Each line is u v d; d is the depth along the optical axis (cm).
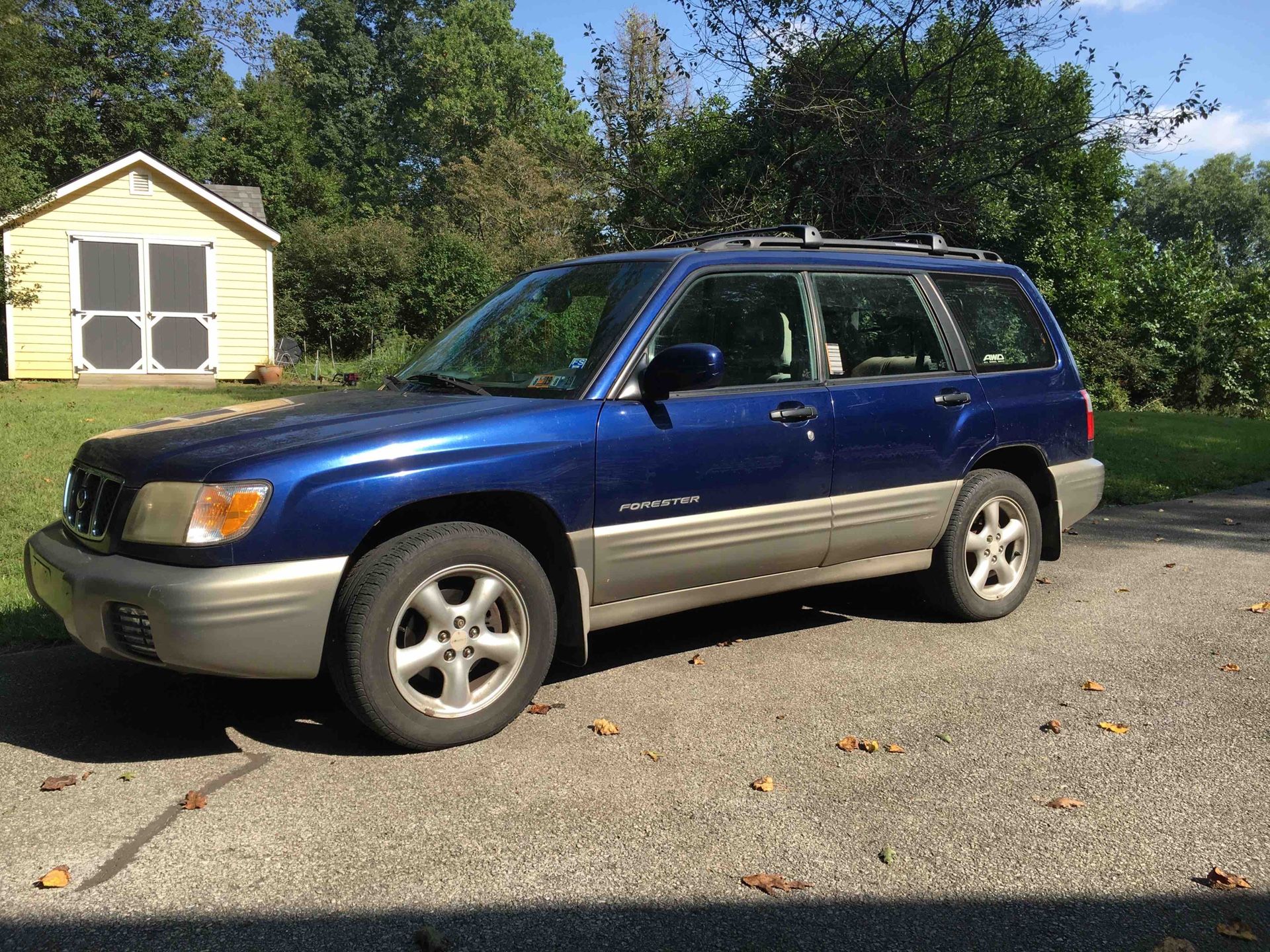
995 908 267
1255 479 1117
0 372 2067
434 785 338
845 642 506
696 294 435
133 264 1994
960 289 540
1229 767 358
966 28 1279
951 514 520
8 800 325
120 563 344
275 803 324
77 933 250
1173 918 263
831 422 462
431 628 363
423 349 502
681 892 273
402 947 246
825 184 1320
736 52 1298
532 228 3662
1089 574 661
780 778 346
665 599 426
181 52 3331
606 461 396
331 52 5528
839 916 263
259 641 335
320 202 3647
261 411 413
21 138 1845
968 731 389
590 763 357
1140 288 2598
